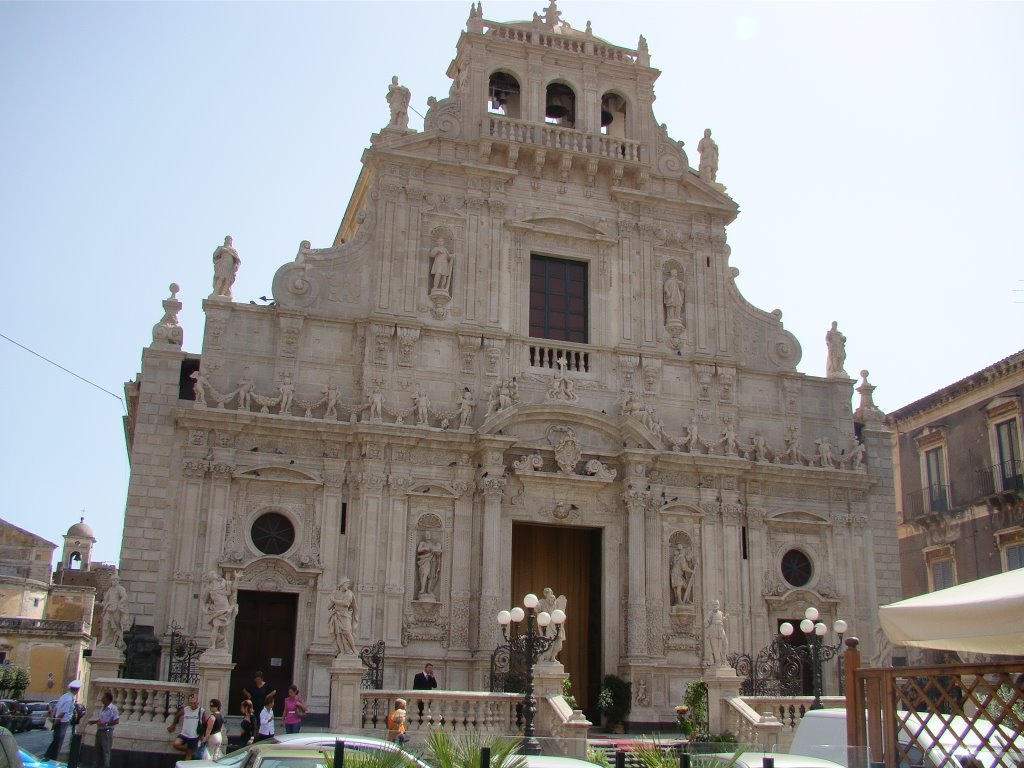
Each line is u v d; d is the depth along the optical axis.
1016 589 14.15
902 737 17.28
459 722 28.03
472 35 41.38
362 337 37.38
